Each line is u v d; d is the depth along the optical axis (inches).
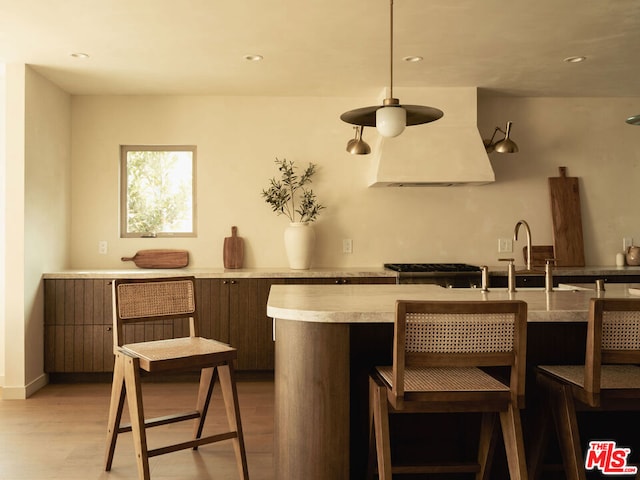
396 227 210.8
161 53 158.7
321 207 207.6
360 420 103.3
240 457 108.7
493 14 131.2
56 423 145.0
